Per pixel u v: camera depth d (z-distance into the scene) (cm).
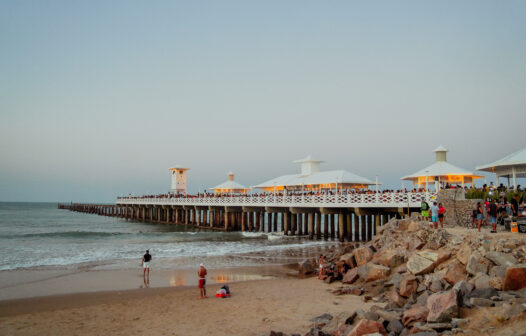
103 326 1174
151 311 1325
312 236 3638
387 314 971
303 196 3516
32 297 1525
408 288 1217
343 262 1809
